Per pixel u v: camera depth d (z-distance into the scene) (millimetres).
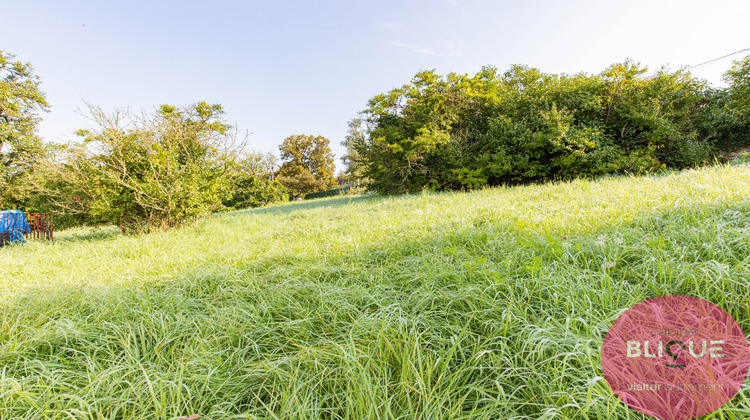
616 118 11961
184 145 7891
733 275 1608
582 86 11859
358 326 1750
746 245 1950
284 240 4551
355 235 4113
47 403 1274
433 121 13672
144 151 7484
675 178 4922
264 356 1657
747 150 11852
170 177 7379
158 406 1235
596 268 2129
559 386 1176
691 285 1666
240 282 2730
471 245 3041
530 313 1742
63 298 2471
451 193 10078
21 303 2475
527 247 2576
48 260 4477
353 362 1399
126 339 1809
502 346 1411
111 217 7457
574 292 1731
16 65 18500
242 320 2029
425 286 2164
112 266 3791
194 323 1979
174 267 3492
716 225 2299
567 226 3037
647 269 1851
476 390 1260
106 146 7012
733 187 3342
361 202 11461
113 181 6918
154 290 2670
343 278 2662
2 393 1319
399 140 14055
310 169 48406
